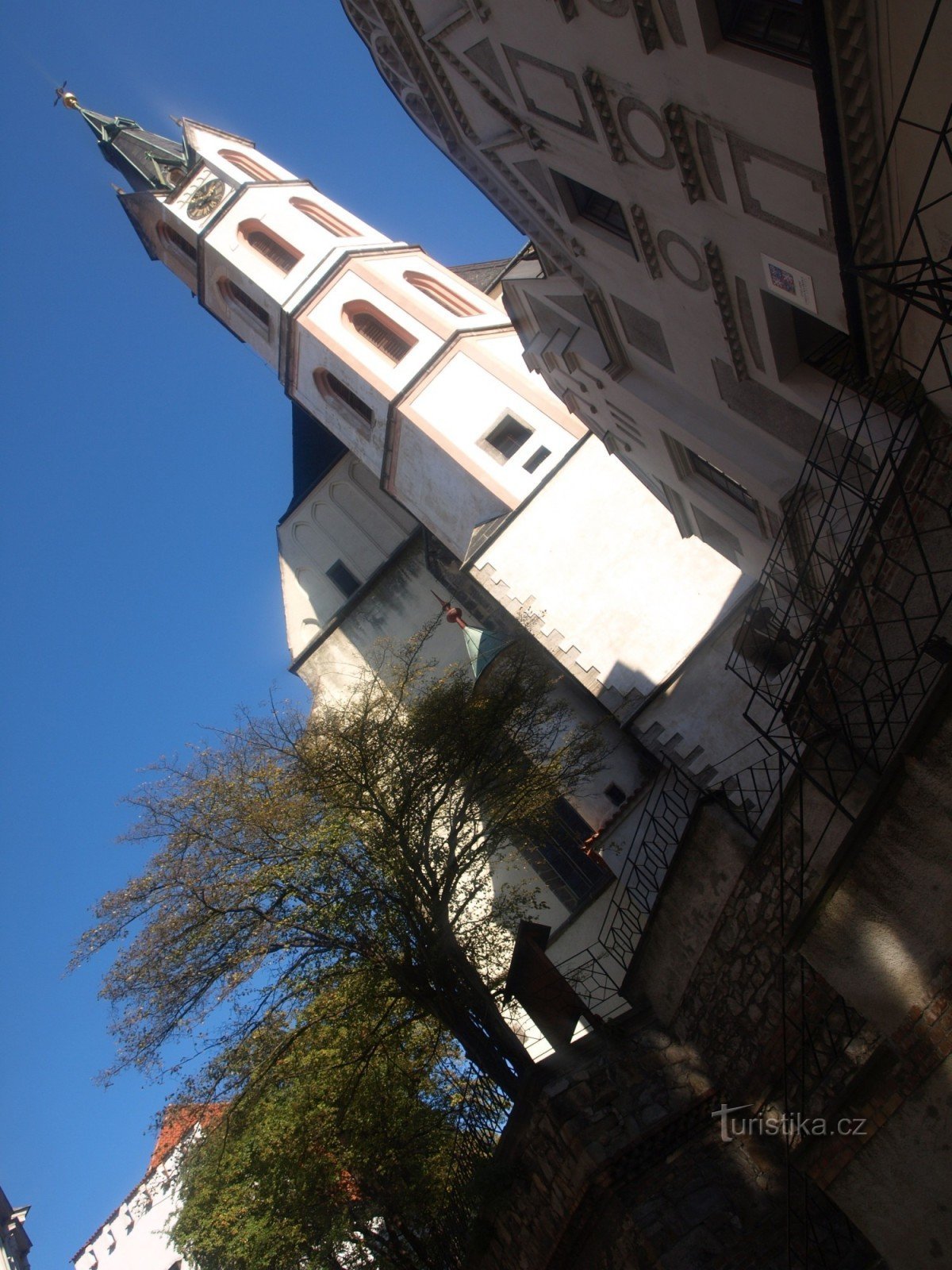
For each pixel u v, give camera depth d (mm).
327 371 33031
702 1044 13047
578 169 14711
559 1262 13227
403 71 17875
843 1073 10617
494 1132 15805
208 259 35719
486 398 29188
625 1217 12289
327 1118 18031
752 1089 12227
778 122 10234
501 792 19156
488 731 18953
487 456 28516
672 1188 12367
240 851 16672
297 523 40156
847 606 10352
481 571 27359
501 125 16156
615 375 19469
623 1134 12781
